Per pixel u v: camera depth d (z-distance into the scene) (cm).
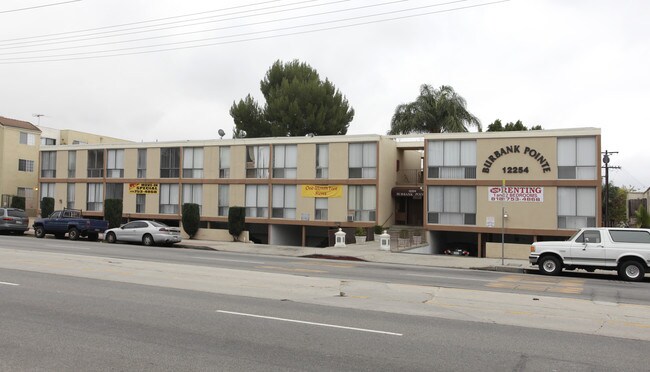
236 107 5272
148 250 2570
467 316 1038
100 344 774
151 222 3083
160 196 4272
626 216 6806
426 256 2683
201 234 3744
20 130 5338
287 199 3841
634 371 696
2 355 711
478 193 3198
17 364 674
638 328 957
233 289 1317
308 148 3791
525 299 1253
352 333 871
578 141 3017
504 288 1490
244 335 845
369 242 3359
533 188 3081
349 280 1549
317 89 4869
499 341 840
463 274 1919
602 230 1955
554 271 2000
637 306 1197
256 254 2769
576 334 901
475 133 3228
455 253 3281
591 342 846
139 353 730
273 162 3903
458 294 1314
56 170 4772
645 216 4178
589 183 2966
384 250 2903
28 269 1589
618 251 1894
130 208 4378
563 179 3025
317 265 2081
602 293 1441
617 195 6688
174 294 1221
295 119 4819
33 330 850
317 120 4794
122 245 2895
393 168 3881
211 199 4069
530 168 3095
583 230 1986
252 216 3931
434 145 3322
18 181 5300
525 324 973
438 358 737
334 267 2017
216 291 1281
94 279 1423
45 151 4834
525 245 2791
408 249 2977
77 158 4669
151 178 4309
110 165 4519
